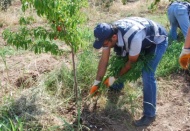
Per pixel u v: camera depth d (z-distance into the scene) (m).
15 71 4.88
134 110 4.15
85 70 4.60
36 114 3.91
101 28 3.33
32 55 5.45
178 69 5.08
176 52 5.34
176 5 5.46
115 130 3.87
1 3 8.65
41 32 3.58
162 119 4.08
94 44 3.42
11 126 3.66
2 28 7.21
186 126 3.98
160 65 5.12
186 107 4.31
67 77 4.54
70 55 5.43
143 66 3.67
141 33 3.47
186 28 5.39
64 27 3.53
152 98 3.89
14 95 4.23
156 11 8.27
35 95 4.19
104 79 3.88
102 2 9.20
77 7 3.45
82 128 3.86
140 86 4.67
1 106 3.97
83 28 6.11
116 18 7.95
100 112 4.11
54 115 3.94
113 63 3.87
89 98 4.26
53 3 3.23
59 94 4.34
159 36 3.73
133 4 9.27
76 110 4.13
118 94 4.46
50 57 5.36
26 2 3.37
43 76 4.66
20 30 3.81
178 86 4.75
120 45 3.47
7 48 5.64
